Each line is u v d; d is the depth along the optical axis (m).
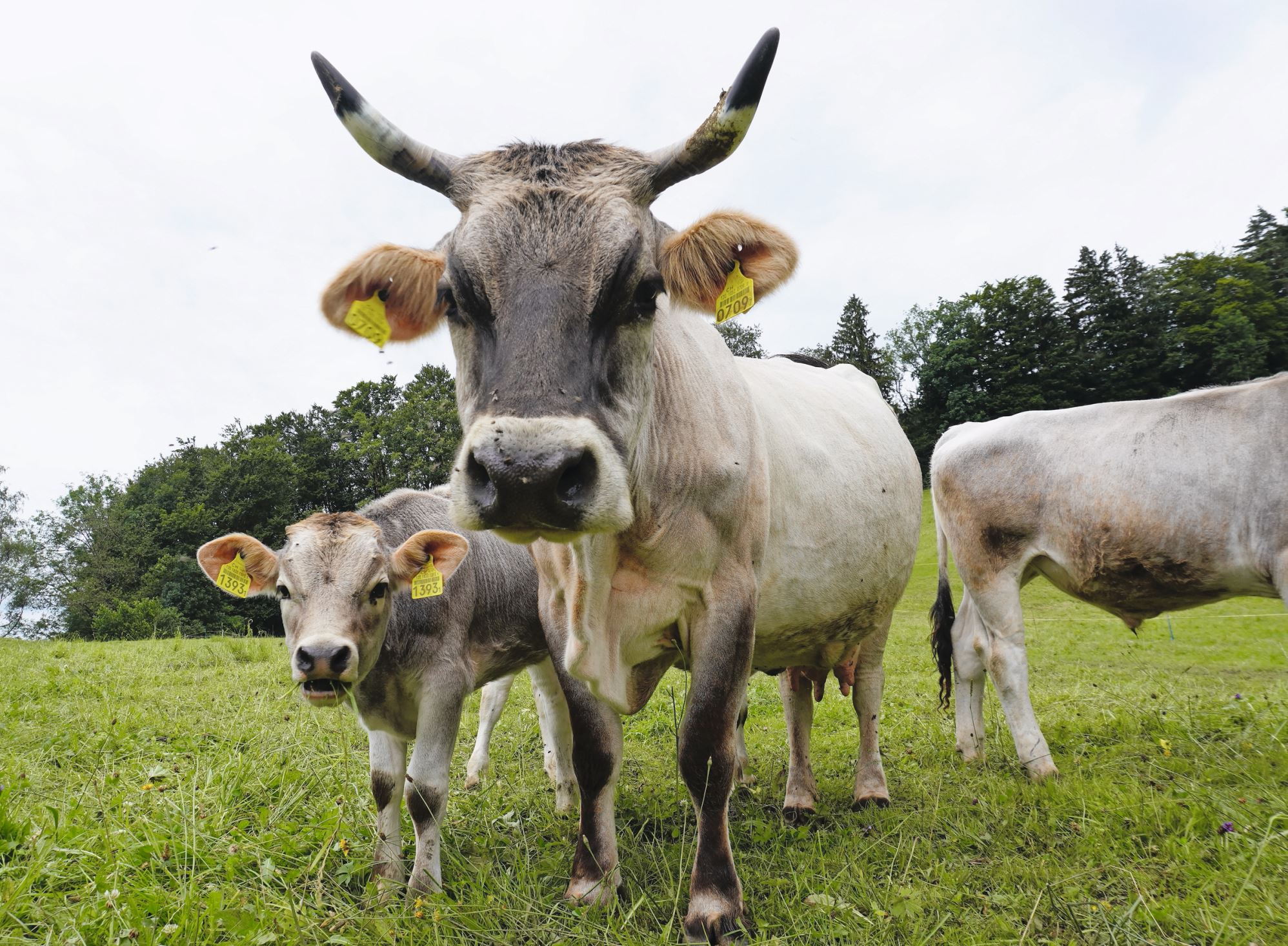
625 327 2.98
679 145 3.13
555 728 5.32
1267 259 71.62
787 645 4.85
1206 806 4.22
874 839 4.29
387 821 4.11
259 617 44.03
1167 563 5.57
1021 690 5.79
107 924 3.04
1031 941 3.05
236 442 51.34
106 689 8.71
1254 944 2.92
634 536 3.49
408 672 4.32
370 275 3.52
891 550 5.38
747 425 3.98
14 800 4.48
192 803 4.11
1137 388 62.31
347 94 3.09
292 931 3.11
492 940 3.17
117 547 49.19
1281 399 5.37
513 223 2.92
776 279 3.36
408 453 49.06
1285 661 10.75
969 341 66.00
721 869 3.38
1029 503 5.98
